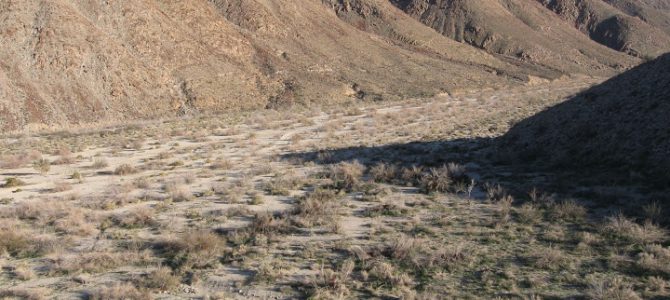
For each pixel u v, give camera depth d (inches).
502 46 4894.2
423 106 1835.6
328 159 913.5
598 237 438.0
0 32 2327.8
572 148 729.0
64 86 2284.7
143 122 1887.3
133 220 581.6
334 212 568.7
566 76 3481.8
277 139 1283.2
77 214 609.6
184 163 986.1
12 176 920.9
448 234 478.0
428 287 368.8
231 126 1578.5
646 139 637.9
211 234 502.6
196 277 407.5
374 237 482.0
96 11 2859.3
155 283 400.2
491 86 3029.0
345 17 4938.5
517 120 1294.3
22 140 1475.1
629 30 5851.4
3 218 624.4
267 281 396.5
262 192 701.9
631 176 577.3
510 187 613.6
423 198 611.5
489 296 348.8
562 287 355.3
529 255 412.2
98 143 1326.3
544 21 5753.0
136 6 3026.6
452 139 1067.9
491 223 493.0
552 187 594.6
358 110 1726.1
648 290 339.9
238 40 3341.5
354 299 358.3
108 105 2345.0
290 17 3969.0
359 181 714.2
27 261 476.7
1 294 395.5
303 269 417.1
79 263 453.4
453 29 5246.1
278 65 3211.1
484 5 5551.2
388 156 905.5
